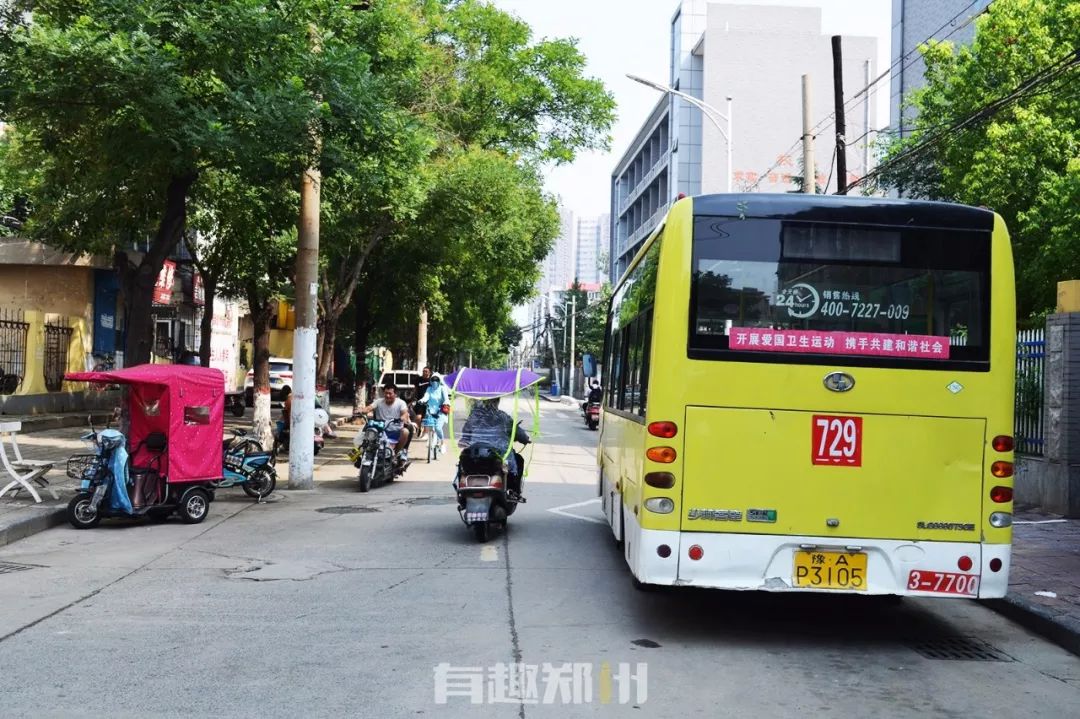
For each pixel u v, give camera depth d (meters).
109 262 24.31
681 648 6.29
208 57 11.27
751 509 6.16
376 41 13.74
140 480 10.84
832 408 6.18
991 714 5.11
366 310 29.36
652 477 6.21
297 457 14.67
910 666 6.05
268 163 11.43
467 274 29.88
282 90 10.73
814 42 52.50
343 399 49.38
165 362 30.11
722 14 54.41
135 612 6.94
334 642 6.20
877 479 6.16
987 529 6.16
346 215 18.14
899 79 36.94
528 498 14.25
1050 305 18.27
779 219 6.32
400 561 9.05
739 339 6.23
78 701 4.99
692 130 54.22
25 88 10.74
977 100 19.25
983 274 6.29
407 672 5.58
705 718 4.91
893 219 6.31
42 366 22.11
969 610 7.74
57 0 11.28
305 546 9.77
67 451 16.59
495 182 19.84
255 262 19.31
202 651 5.95
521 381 11.05
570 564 9.03
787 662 6.04
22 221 24.69
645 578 6.18
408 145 13.68
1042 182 17.42
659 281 6.36
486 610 7.14
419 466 18.92
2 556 9.04
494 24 24.92
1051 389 12.32
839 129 17.55
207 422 11.22
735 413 6.20
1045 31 18.48
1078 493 11.90
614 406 9.72
